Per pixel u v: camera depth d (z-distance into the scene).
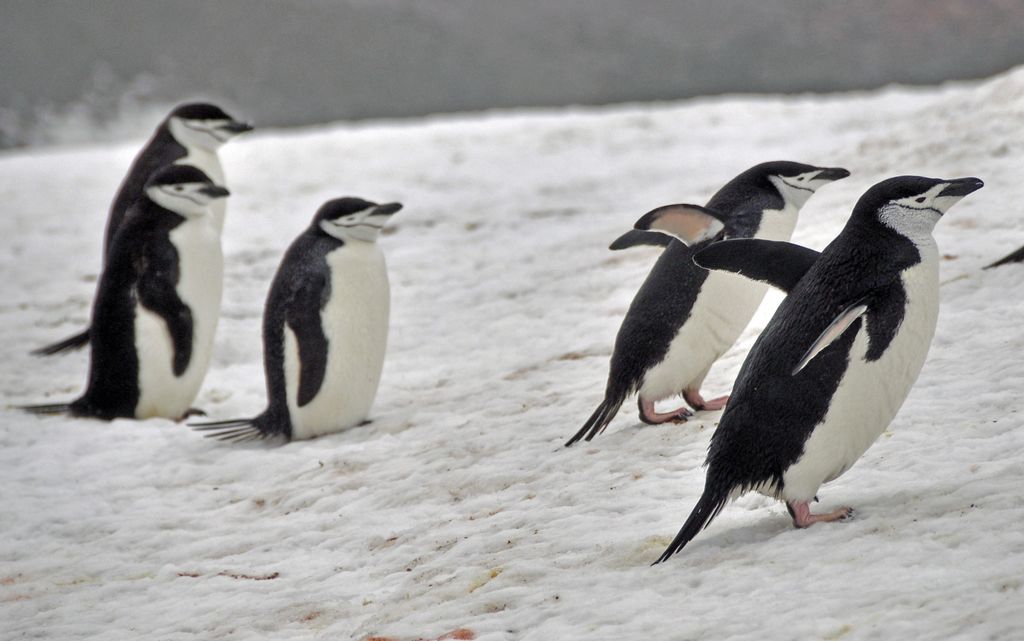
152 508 11.05
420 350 15.16
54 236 24.66
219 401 14.73
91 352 14.10
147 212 13.77
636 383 9.98
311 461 11.71
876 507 7.46
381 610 7.84
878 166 18.64
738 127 29.22
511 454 10.53
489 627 6.97
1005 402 8.84
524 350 14.24
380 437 12.14
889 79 88.25
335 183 27.25
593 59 100.56
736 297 9.63
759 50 97.50
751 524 7.79
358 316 12.37
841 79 89.44
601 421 10.15
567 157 27.78
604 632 6.52
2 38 93.12
